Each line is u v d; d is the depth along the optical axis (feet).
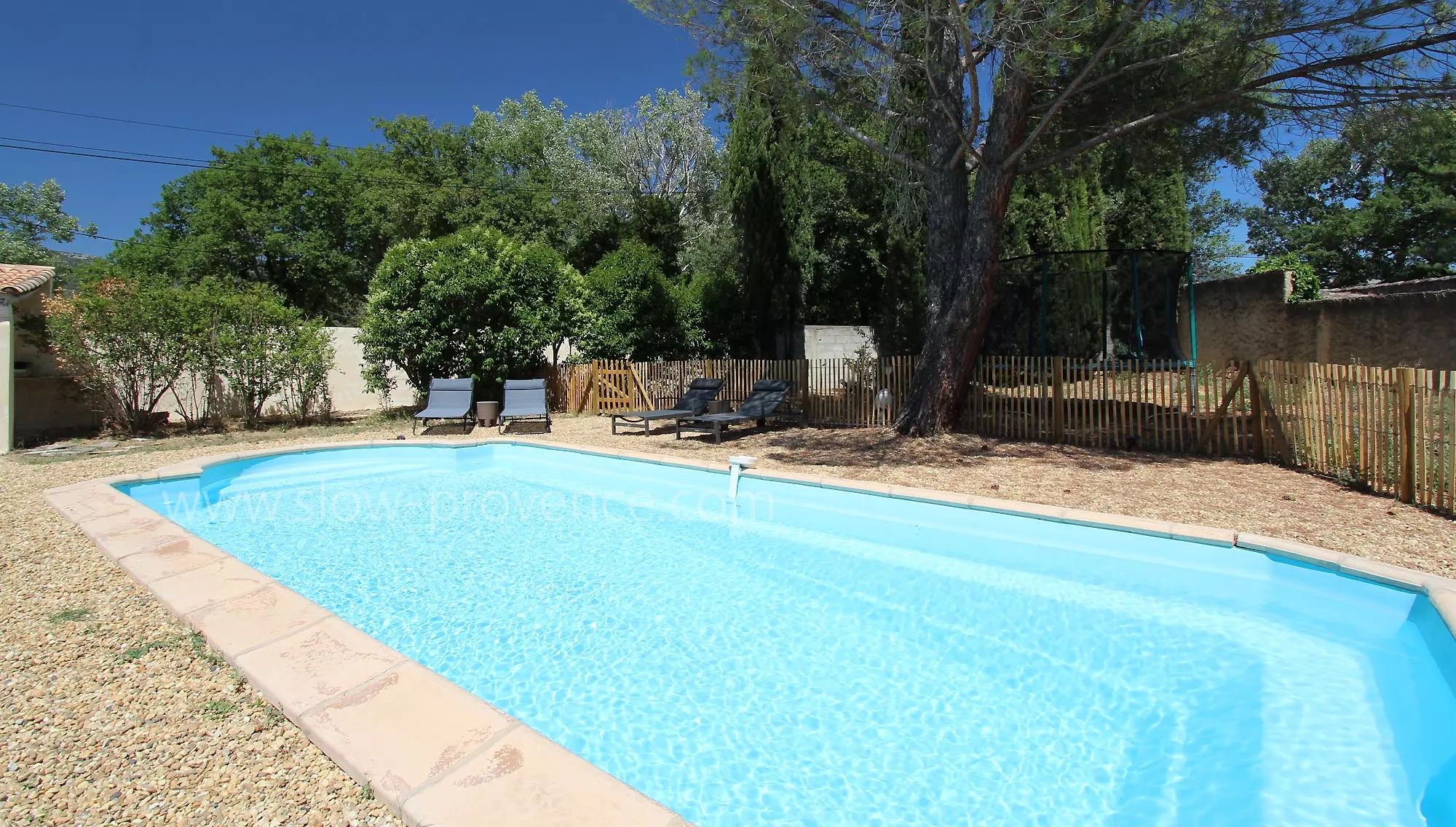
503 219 83.20
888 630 14.47
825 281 65.31
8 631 11.92
